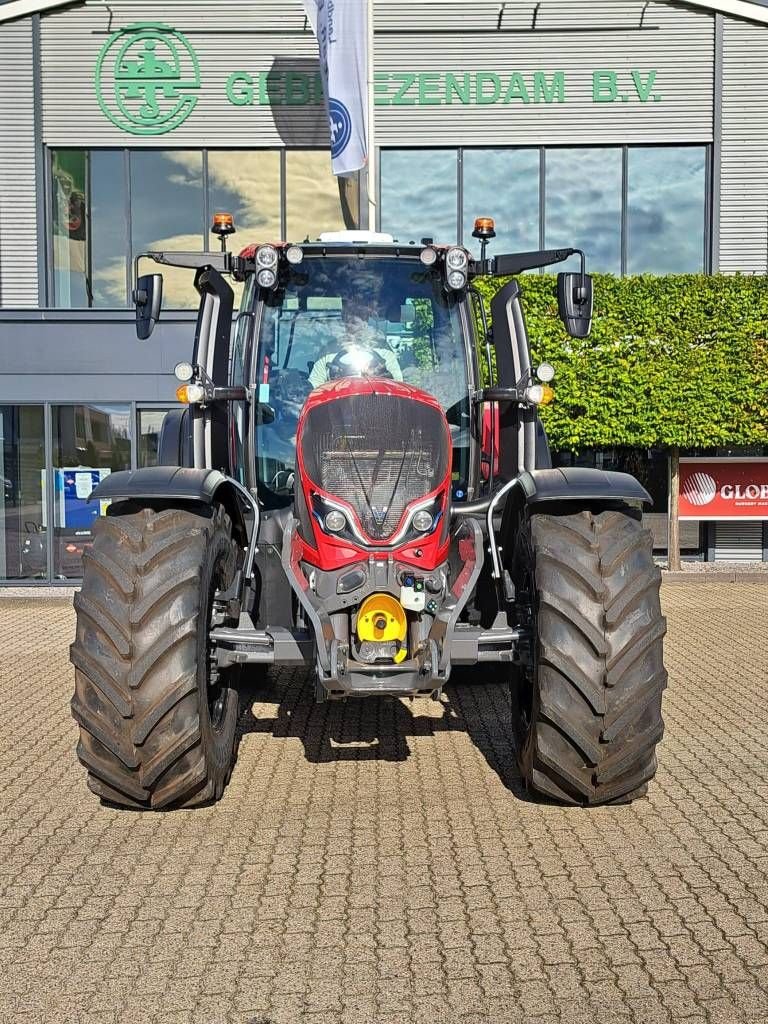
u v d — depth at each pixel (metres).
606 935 3.01
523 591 4.19
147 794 3.87
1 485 13.20
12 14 13.52
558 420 12.44
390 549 3.83
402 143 13.64
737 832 3.84
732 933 3.02
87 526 13.21
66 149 13.88
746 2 13.34
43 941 3.02
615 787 3.89
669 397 12.36
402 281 4.91
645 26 13.52
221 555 4.16
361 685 3.76
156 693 3.70
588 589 3.78
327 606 3.81
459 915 3.14
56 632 9.53
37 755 5.06
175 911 3.20
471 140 13.65
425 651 3.78
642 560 3.88
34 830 3.93
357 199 13.78
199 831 3.88
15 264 13.88
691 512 13.37
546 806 4.14
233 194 13.86
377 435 3.97
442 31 13.52
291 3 13.60
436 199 13.77
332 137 12.34
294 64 13.68
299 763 4.77
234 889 3.35
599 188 13.75
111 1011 2.64
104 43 13.66
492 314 5.25
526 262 4.92
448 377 4.89
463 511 4.60
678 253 13.82
